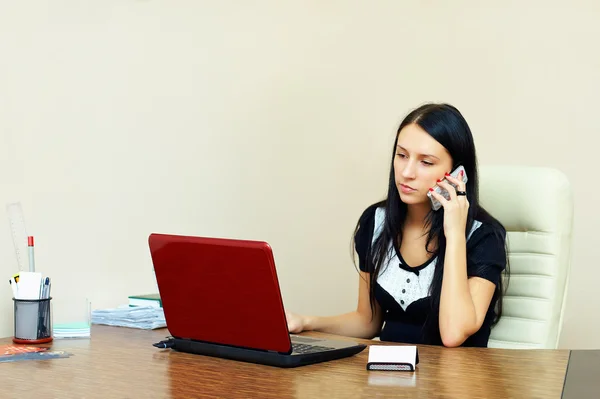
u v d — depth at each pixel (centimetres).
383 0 358
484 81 370
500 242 223
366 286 248
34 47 231
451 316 207
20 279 201
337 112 341
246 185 303
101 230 251
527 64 367
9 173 225
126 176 258
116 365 168
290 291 325
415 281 229
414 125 221
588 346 360
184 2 278
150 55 266
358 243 249
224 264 168
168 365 168
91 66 247
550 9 364
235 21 299
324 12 337
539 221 232
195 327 180
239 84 300
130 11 259
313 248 334
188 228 280
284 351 166
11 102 225
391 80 361
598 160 361
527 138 367
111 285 254
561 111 364
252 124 305
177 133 276
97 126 249
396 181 226
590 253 360
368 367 162
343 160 345
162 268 180
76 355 181
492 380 150
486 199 241
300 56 326
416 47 367
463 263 212
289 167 322
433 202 220
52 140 236
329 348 177
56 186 238
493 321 232
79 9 243
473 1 370
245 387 144
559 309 232
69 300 241
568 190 234
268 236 314
